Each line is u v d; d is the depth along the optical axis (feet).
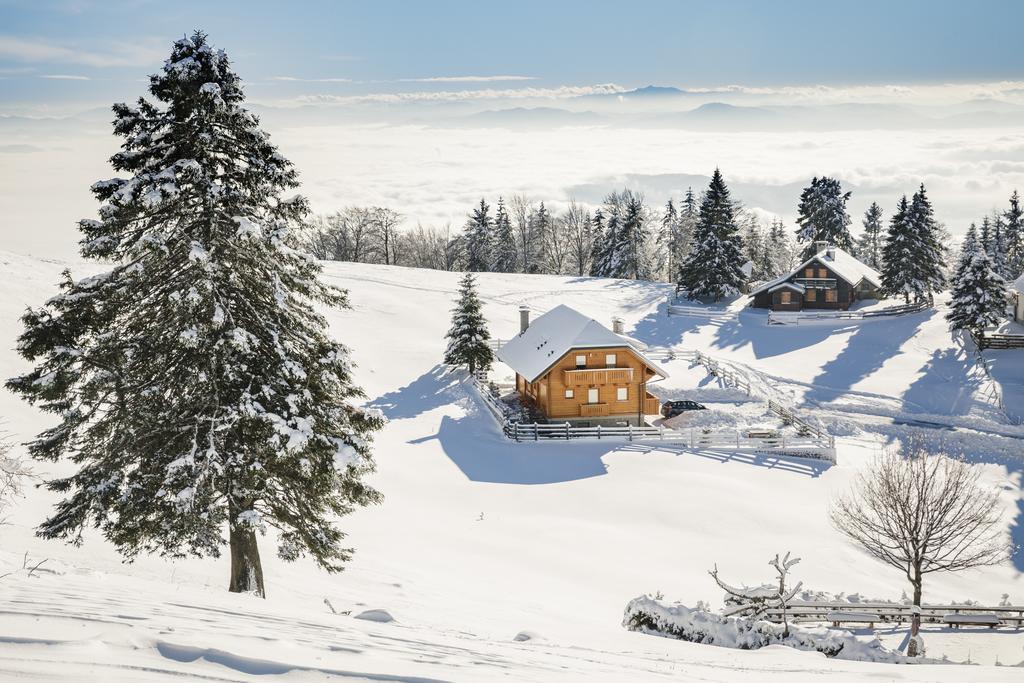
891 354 213.25
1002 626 72.49
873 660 53.78
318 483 54.80
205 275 49.39
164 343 51.55
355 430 57.67
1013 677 32.14
